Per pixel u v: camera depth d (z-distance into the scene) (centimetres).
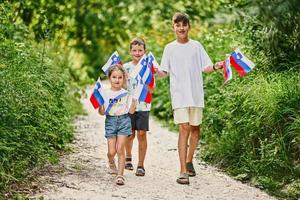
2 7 1532
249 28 1573
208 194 1203
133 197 1131
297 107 1377
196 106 1285
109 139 1252
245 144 1407
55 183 1156
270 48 1539
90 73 2842
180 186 1242
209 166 1437
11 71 1361
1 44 1437
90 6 2692
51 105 1517
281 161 1295
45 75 1577
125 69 1277
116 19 2917
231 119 1502
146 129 1298
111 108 1246
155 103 2261
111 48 2981
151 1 2852
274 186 1252
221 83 1738
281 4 1317
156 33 2686
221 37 1903
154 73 1318
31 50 1634
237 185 1284
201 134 1631
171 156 1512
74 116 2064
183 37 1301
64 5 2291
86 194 1112
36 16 2108
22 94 1339
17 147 1226
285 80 1455
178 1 2708
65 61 2197
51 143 1433
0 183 1088
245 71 1266
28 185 1127
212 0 2475
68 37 2439
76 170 1268
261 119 1405
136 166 1385
